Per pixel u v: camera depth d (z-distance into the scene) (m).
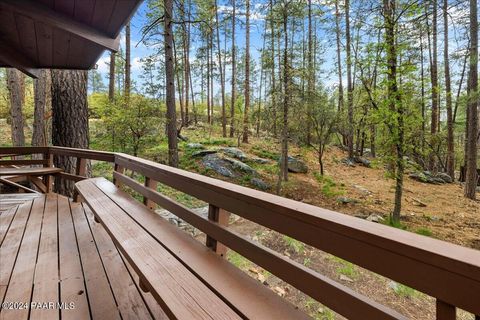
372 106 7.57
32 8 1.89
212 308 1.12
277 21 8.94
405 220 7.68
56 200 4.21
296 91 9.29
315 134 12.27
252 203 1.34
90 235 2.88
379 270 0.82
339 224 0.93
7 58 3.18
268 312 1.08
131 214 2.28
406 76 6.59
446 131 15.68
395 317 0.78
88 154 4.07
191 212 1.84
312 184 10.51
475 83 10.82
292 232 1.12
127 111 8.73
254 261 1.30
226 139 15.64
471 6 9.30
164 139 9.93
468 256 0.66
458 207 9.16
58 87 5.49
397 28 6.36
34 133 9.45
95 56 3.31
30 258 2.38
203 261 1.49
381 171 13.32
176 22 6.73
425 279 0.72
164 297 1.19
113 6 1.84
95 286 1.99
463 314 3.13
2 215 3.48
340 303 0.93
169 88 6.93
